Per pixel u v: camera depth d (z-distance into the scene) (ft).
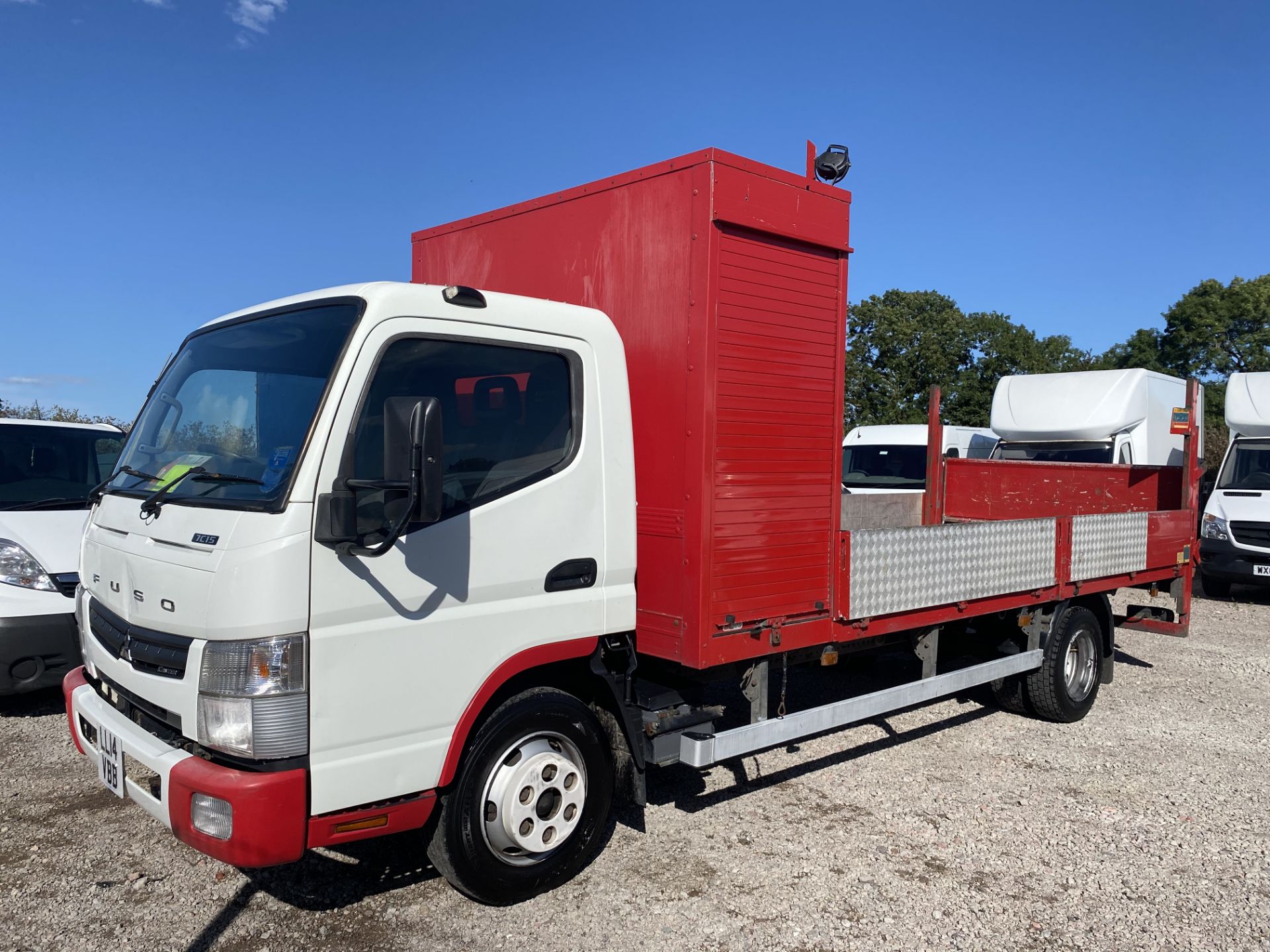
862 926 12.63
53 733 19.38
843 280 15.20
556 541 12.60
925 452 43.55
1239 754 20.26
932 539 17.43
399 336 11.25
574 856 13.29
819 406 14.94
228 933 12.03
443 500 10.94
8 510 21.44
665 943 12.03
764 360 13.94
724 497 13.43
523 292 15.98
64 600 19.76
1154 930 12.71
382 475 11.01
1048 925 12.76
